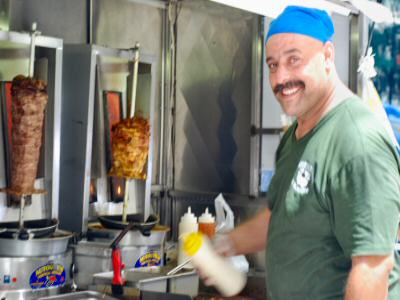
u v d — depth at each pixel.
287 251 2.01
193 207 4.35
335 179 1.82
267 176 3.98
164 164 4.43
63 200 3.54
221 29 4.20
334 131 1.88
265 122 3.98
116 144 3.53
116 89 3.78
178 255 3.55
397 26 3.90
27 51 3.28
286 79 1.94
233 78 4.14
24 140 3.00
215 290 3.51
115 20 4.10
